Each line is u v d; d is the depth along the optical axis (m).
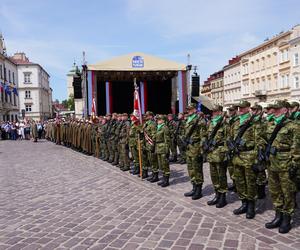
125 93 27.00
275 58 46.12
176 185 9.06
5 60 56.62
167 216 6.38
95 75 21.70
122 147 11.65
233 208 6.80
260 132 5.86
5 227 6.10
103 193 8.41
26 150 20.84
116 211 6.81
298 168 5.39
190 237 5.31
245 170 6.12
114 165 13.02
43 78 82.56
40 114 75.38
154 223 6.00
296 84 41.22
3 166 13.91
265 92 48.62
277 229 5.56
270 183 5.64
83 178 10.51
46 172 11.93
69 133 20.88
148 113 10.06
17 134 34.09
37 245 5.22
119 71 22.06
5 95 55.34
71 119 22.42
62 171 12.02
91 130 16.42
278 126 5.55
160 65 22.12
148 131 9.62
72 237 5.49
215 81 73.88
